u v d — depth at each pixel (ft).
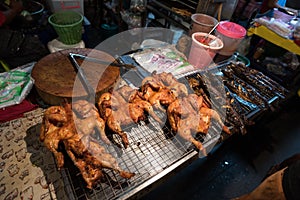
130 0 12.55
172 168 4.79
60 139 4.57
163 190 8.30
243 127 6.28
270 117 12.32
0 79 6.46
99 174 4.27
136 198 4.54
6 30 8.46
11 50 8.24
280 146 10.69
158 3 11.78
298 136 11.41
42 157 5.18
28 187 4.59
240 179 9.05
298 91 13.21
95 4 14.15
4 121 5.85
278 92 7.92
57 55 6.98
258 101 7.21
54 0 10.36
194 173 8.99
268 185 3.96
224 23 9.21
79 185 4.45
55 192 4.56
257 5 11.28
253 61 13.80
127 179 4.65
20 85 6.44
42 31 10.41
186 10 10.63
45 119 4.90
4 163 4.96
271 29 11.30
